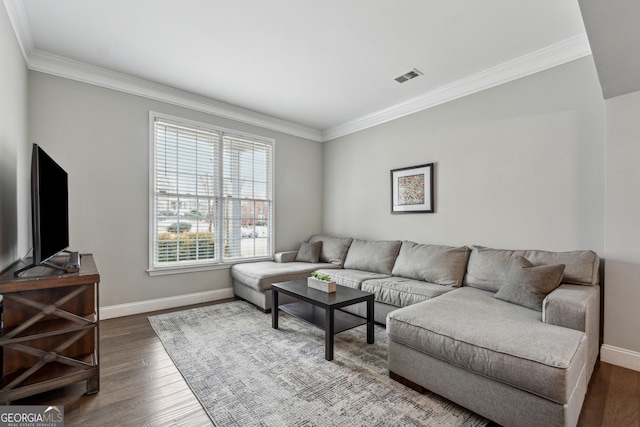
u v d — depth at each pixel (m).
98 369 1.79
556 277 2.06
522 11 2.13
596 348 2.12
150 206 3.35
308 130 4.87
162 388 1.87
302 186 4.84
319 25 2.30
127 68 2.99
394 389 1.87
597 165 2.39
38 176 1.61
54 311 1.63
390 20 2.24
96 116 3.03
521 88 2.81
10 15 2.05
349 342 2.59
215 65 2.92
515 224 2.84
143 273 3.32
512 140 2.87
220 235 3.93
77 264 1.89
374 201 4.25
